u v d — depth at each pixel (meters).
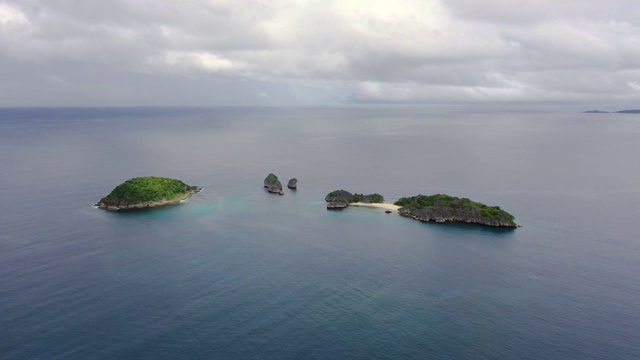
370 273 108.06
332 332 84.12
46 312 88.12
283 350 78.69
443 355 78.06
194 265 110.62
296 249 122.25
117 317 87.00
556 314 90.19
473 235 134.12
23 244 121.38
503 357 77.56
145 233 132.00
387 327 85.88
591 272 108.31
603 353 78.38
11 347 77.44
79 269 106.94
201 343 80.00
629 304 93.62
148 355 76.44
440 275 107.12
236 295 96.56
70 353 76.38
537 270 109.62
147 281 101.62
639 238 130.12
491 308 92.50
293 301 94.69
